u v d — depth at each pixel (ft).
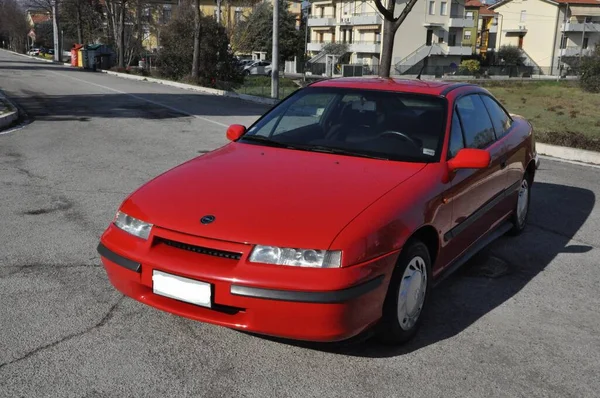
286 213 10.87
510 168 17.26
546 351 11.95
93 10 207.51
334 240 10.23
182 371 10.73
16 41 346.13
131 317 12.75
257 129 15.84
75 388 10.10
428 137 14.06
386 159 13.58
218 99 71.05
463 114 15.38
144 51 185.98
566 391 10.53
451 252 13.67
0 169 26.89
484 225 15.81
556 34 251.39
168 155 31.27
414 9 215.92
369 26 219.20
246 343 11.80
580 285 15.52
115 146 33.63
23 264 15.57
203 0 255.91
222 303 10.28
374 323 11.00
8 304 13.17
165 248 10.98
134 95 70.03
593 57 135.85
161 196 11.94
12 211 20.36
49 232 18.22
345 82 16.60
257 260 10.20
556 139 37.04
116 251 11.42
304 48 251.19
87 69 150.71
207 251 10.62
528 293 14.89
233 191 11.78
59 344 11.53
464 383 10.65
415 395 10.22
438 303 14.15
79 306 13.19
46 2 213.87
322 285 9.94
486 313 13.66
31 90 72.18
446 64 230.48
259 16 192.75
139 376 10.52
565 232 20.11
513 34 264.93
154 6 186.09
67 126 41.11
